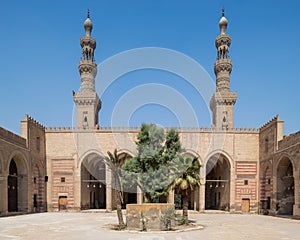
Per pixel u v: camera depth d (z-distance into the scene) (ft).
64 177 155.33
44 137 157.07
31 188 139.64
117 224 93.61
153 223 77.82
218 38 217.97
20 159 132.57
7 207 120.37
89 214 135.95
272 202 137.80
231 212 152.35
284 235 72.64
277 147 136.05
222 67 209.97
